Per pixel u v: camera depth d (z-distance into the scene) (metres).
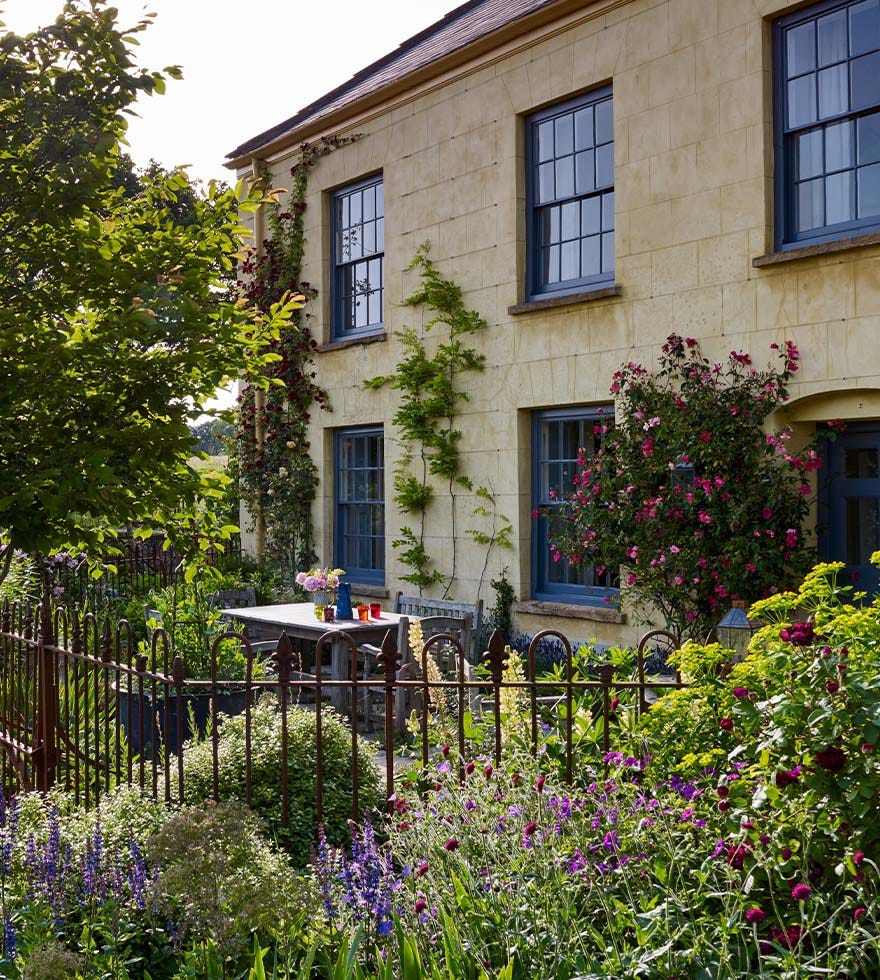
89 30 4.20
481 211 11.48
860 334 8.05
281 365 14.27
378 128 12.96
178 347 4.41
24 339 4.34
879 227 8.09
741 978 2.91
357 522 13.71
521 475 11.05
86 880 3.69
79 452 4.05
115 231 4.65
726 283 9.00
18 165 4.32
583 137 10.55
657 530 9.03
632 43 9.77
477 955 3.11
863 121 8.24
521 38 10.86
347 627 8.76
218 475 5.16
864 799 3.14
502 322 11.23
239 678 7.40
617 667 5.93
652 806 3.61
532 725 4.63
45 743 5.82
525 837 3.54
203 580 11.10
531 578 11.10
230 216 4.86
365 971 3.17
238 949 3.25
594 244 10.50
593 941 3.26
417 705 7.84
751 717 3.53
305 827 4.85
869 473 8.48
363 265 13.66
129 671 5.00
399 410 12.26
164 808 4.56
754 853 3.14
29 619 6.11
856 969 2.86
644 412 9.41
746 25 8.82
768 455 8.66
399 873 3.93
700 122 9.20
